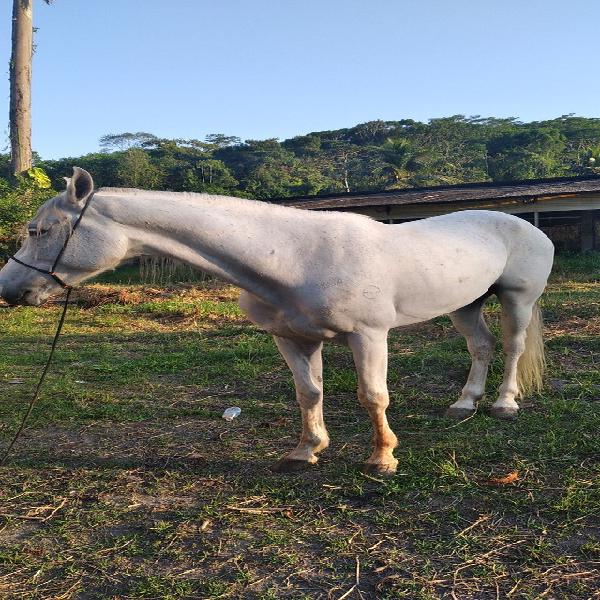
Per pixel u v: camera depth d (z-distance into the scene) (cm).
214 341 880
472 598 276
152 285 1577
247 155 8125
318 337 391
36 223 352
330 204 1948
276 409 561
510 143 9338
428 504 365
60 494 398
